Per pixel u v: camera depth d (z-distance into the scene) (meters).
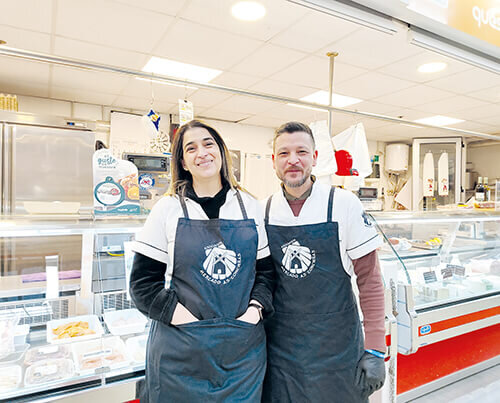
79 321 1.59
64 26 2.53
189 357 1.07
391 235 2.43
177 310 1.10
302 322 1.25
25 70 3.34
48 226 1.53
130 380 1.33
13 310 1.57
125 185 1.78
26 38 2.71
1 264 1.93
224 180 1.25
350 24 2.49
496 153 6.83
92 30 2.59
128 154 3.48
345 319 1.27
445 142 6.49
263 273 1.27
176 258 1.13
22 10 2.32
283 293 1.29
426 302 2.14
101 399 1.28
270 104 4.52
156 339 1.14
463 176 6.43
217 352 1.08
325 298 1.25
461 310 2.17
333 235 1.27
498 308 2.38
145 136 4.84
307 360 1.24
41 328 1.58
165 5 2.26
